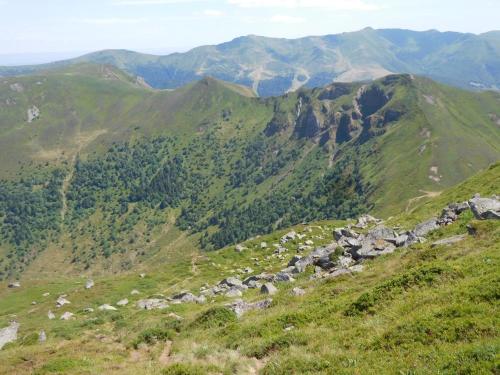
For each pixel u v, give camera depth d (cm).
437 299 2102
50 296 7369
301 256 5569
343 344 2008
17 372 2317
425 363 1552
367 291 2620
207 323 3156
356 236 5759
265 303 3488
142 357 2608
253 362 2091
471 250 2881
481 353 1452
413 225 5756
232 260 8081
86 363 2348
